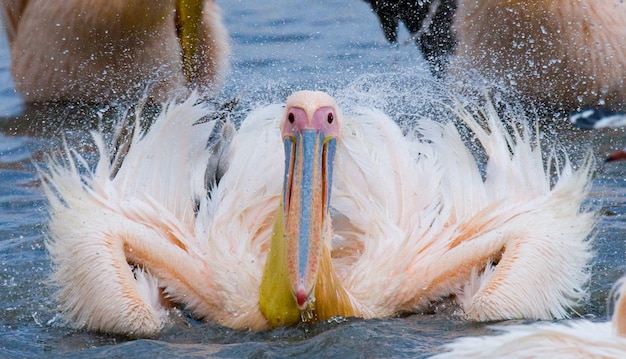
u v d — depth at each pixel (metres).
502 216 10.82
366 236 10.60
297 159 9.45
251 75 20.33
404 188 11.16
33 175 15.13
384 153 11.39
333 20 25.28
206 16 19.19
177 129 11.66
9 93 19.02
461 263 10.30
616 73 17.38
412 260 10.45
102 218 10.59
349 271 10.37
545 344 6.70
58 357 9.22
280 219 9.59
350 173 11.16
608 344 6.59
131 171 11.38
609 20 17.38
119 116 17.41
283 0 27.89
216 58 19.20
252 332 9.70
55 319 10.31
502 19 17.55
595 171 14.59
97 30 18.38
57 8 18.55
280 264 9.50
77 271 10.22
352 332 9.31
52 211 11.25
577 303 10.45
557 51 17.41
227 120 12.19
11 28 18.95
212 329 9.88
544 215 10.75
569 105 17.38
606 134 15.88
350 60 21.31
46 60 18.64
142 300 9.97
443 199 11.23
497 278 10.03
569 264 10.46
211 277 10.23
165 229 10.81
